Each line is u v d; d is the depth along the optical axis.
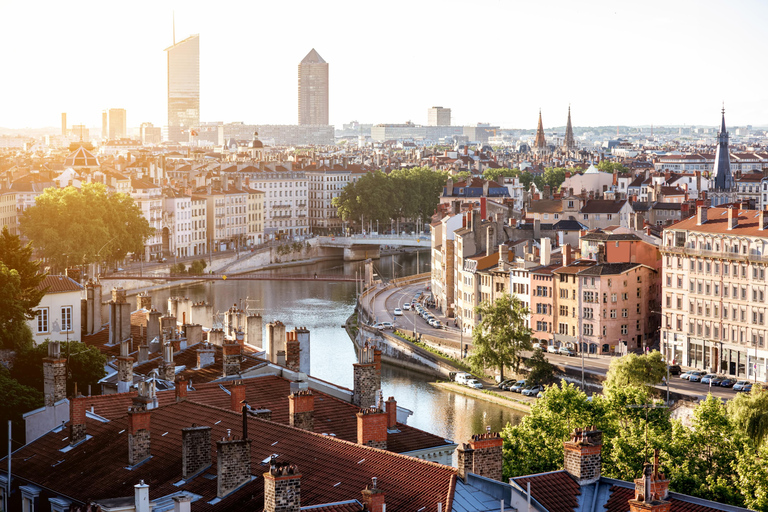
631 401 184.50
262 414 123.81
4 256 190.88
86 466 118.44
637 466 156.62
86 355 166.25
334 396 144.62
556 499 94.06
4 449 151.00
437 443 125.69
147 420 114.56
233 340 179.62
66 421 133.50
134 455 114.00
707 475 158.00
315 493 97.75
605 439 166.38
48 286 199.00
